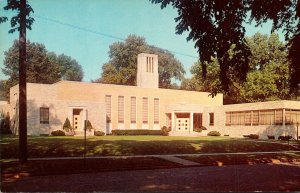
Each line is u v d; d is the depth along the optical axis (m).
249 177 17.17
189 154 26.62
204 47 15.44
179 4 15.32
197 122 62.62
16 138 34.50
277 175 17.94
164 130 57.78
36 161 20.38
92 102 50.56
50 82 87.06
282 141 41.53
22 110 19.62
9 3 18.53
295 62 15.77
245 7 15.95
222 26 14.99
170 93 61.72
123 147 27.45
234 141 38.16
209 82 67.69
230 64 15.86
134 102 58.16
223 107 57.44
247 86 64.06
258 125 51.03
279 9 15.48
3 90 84.44
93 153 24.70
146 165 21.05
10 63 84.94
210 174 18.28
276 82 63.84
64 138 36.62
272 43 65.88
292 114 48.03
